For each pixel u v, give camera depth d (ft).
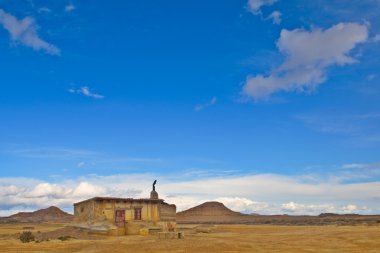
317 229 177.37
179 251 98.07
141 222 173.27
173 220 187.83
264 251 97.96
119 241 123.65
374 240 116.78
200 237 134.41
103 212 169.89
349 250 98.22
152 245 106.73
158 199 181.16
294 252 96.02
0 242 123.65
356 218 375.45
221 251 98.32
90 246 108.68
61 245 113.50
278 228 204.33
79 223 178.70
